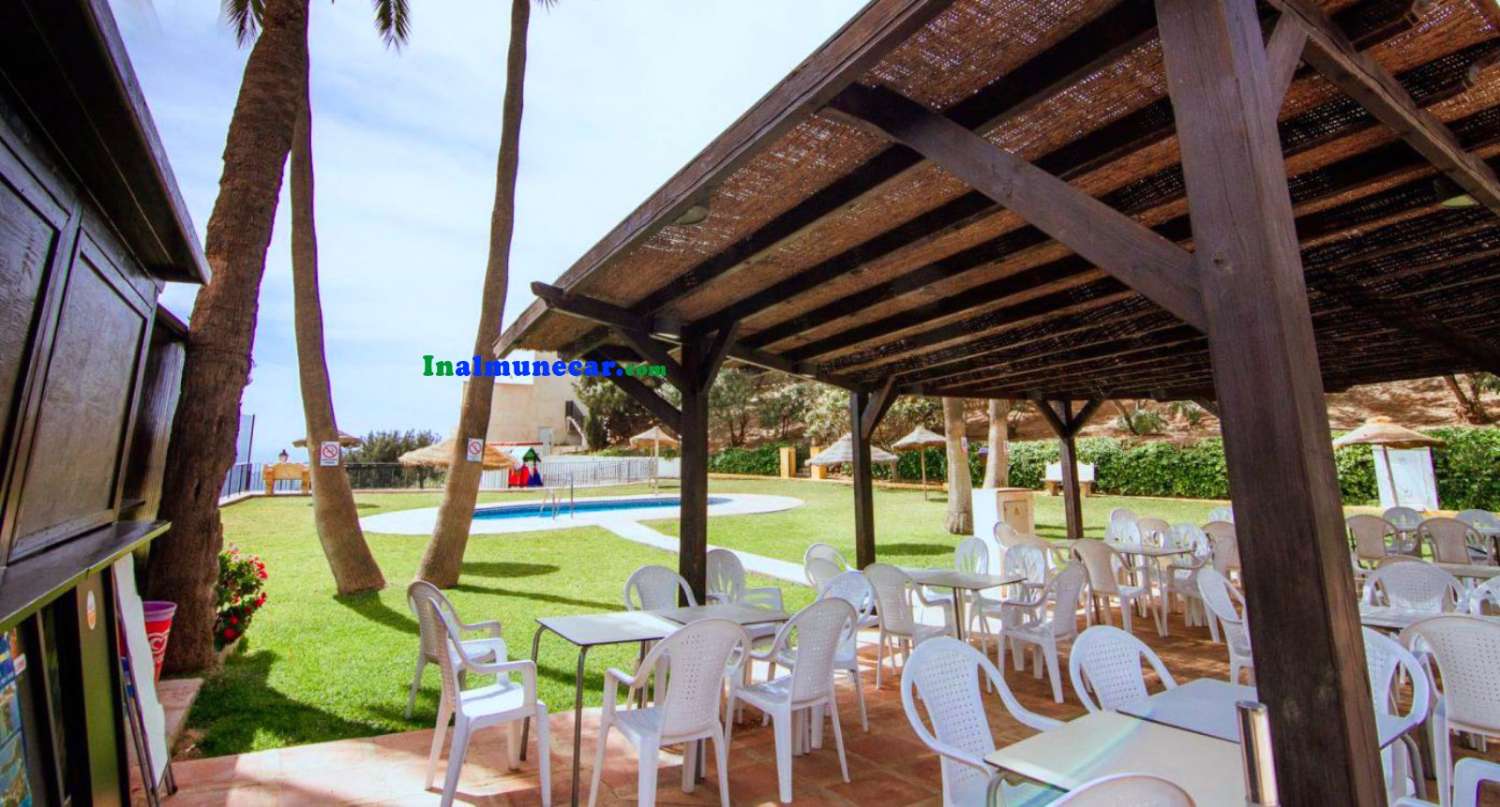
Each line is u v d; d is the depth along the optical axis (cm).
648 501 1972
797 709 306
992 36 209
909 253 343
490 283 802
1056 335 520
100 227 195
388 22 1073
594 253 345
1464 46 219
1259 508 146
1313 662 138
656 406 504
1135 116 245
